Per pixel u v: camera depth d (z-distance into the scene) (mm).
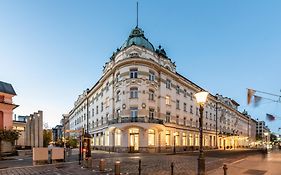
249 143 95188
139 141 35188
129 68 36438
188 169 16188
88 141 21125
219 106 65062
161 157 26969
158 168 16656
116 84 38250
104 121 44094
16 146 32406
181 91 45688
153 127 35250
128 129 35625
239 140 82188
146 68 36594
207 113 57188
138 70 36156
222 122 66688
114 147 38781
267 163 20453
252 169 16391
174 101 42406
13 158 23359
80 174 13953
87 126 57062
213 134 60062
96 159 23922
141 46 37406
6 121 30047
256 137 107375
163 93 39188
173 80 42844
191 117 48656
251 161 22281
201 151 10148
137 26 41531
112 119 39094
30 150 27719
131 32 41375
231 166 17969
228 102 73125
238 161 22203
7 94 30891
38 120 27078
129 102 35688
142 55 37156
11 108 30844
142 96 35750
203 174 9953
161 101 38375
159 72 39125
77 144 57156
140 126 34344
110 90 41062
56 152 20094
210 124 58438
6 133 24734
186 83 46906
